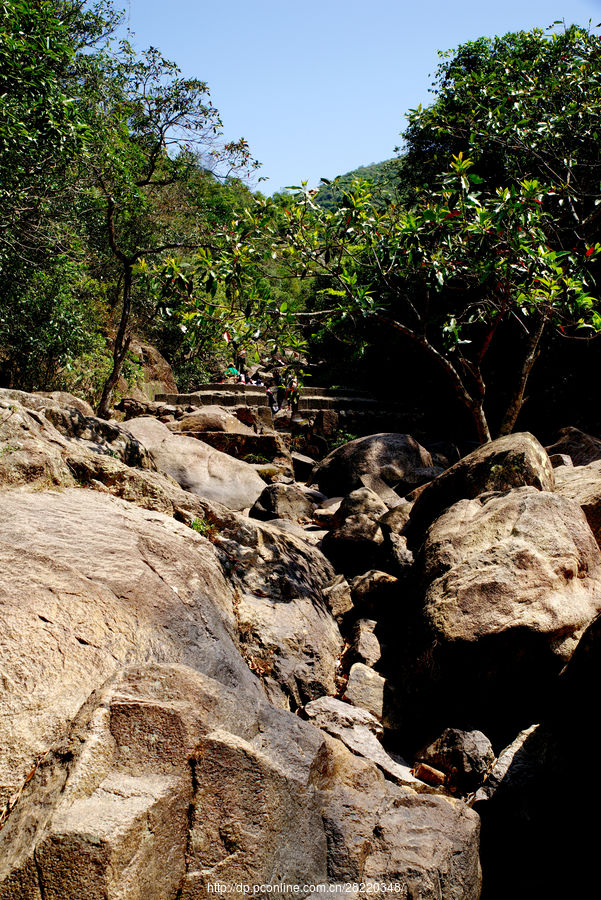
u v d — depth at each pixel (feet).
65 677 9.96
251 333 21.90
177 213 44.52
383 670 17.04
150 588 12.87
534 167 34.01
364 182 25.22
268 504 29.04
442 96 35.14
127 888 7.39
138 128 34.81
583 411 45.14
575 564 16.21
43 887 7.22
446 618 15.53
